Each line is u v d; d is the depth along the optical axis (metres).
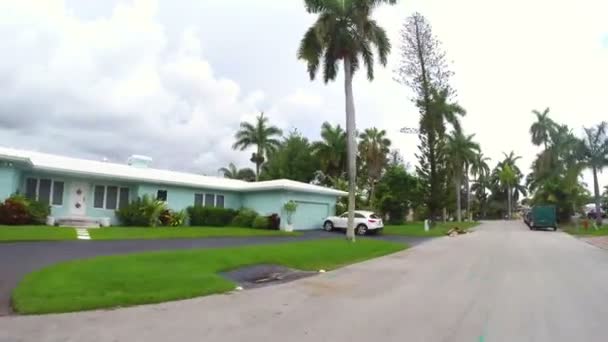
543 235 35.44
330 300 9.70
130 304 8.75
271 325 7.47
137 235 21.34
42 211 22.86
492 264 16.34
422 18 44.00
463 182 81.50
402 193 46.84
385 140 55.50
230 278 12.30
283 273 13.81
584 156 49.09
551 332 7.23
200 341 6.46
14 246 15.38
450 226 47.12
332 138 54.34
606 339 6.87
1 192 21.59
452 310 8.74
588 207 70.12
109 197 27.28
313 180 56.81
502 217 103.25
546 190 56.62
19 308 7.80
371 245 21.75
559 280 12.64
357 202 46.75
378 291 10.88
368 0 24.58
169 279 10.72
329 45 24.95
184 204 30.56
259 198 33.12
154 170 32.91
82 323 7.26
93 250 15.27
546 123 62.22
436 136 43.00
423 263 16.70
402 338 6.79
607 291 10.95
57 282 9.51
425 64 43.66
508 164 100.88
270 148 57.16
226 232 25.81
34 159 24.95
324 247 19.38
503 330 7.30
